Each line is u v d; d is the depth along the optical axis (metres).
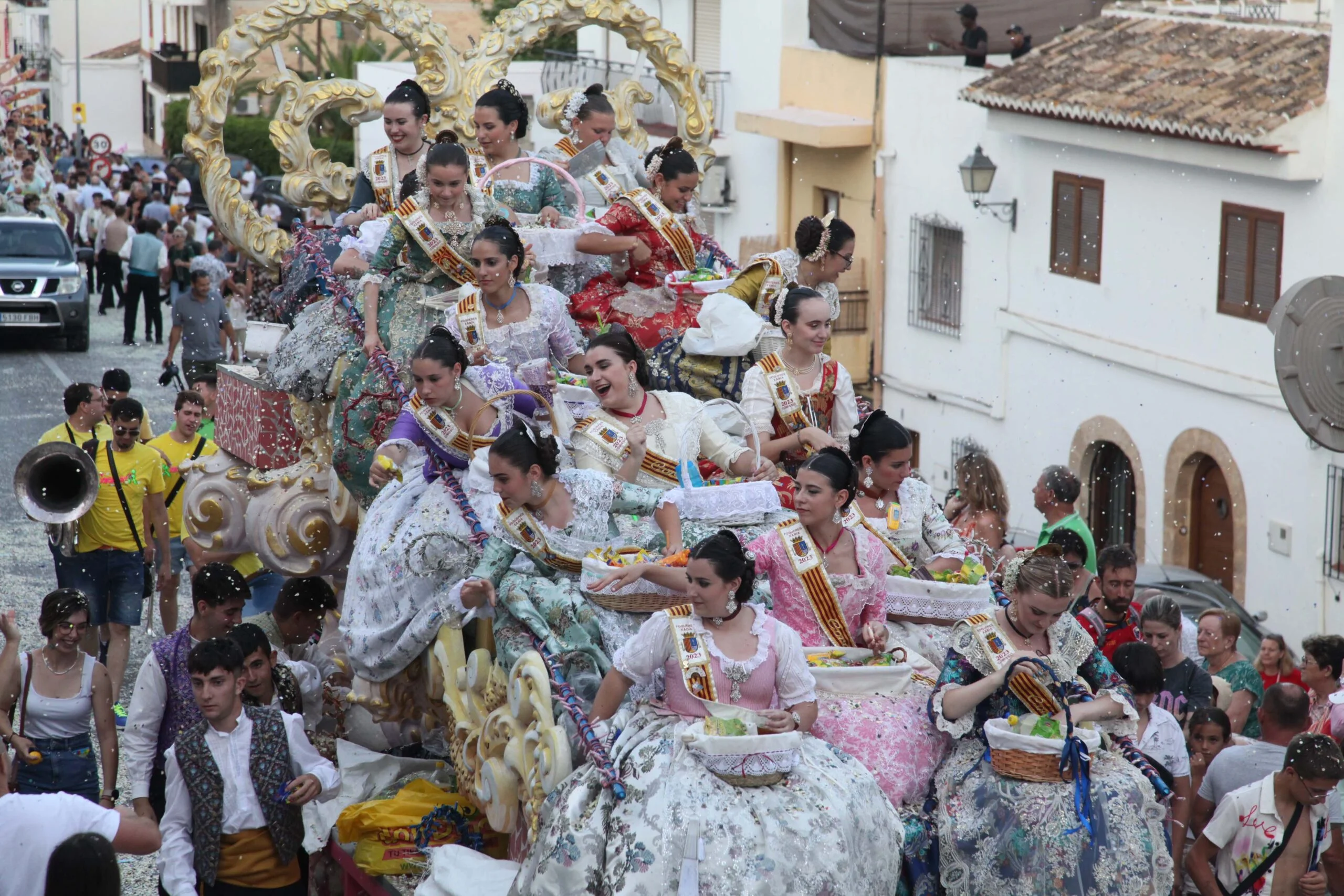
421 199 8.67
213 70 10.48
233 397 10.97
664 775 6.04
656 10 32.75
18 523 16.31
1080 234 22.80
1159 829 6.59
